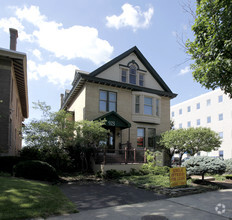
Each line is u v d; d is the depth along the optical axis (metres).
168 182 9.84
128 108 18.44
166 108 20.91
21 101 21.38
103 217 5.21
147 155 14.64
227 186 10.48
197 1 6.86
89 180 11.40
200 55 6.97
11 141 13.45
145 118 18.66
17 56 11.99
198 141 15.02
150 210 5.94
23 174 9.62
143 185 9.49
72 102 21.19
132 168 13.65
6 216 4.64
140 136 18.94
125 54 18.84
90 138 13.18
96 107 16.78
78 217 5.16
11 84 12.58
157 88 20.55
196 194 8.36
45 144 11.88
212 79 6.55
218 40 6.09
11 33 14.98
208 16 6.45
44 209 5.36
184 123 46.00
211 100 39.62
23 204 5.43
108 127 17.03
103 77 17.45
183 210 6.00
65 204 6.11
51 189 7.94
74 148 13.84
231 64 5.78
